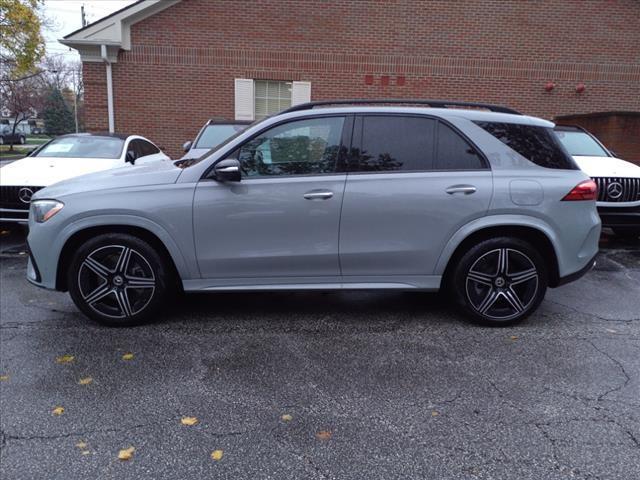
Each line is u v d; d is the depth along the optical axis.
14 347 3.66
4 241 7.11
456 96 13.15
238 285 3.98
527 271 4.02
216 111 12.80
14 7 17.91
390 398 3.01
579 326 4.16
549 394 3.06
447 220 3.87
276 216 3.82
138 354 3.56
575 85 13.28
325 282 4.00
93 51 12.23
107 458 2.45
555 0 12.84
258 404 2.94
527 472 2.37
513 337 3.92
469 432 2.68
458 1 12.71
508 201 3.86
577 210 3.97
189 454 2.49
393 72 12.94
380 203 3.83
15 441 2.57
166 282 4.02
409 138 3.92
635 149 10.60
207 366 3.39
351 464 2.42
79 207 3.80
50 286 3.98
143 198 3.80
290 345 3.74
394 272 3.98
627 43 13.16
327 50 12.74
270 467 2.40
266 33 12.56
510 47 12.99
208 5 12.33
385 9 12.66
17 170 6.78
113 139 8.39
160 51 12.41
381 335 3.94
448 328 4.09
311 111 3.92
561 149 4.06
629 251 6.93
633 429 2.70
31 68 20.52
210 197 3.80
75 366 3.37
